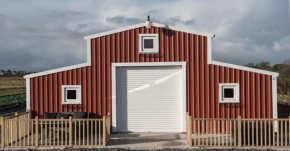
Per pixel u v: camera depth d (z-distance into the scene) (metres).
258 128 10.52
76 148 9.94
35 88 12.61
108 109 12.63
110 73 12.65
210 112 12.40
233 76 12.35
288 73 29.58
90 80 12.62
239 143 9.97
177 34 12.58
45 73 12.58
